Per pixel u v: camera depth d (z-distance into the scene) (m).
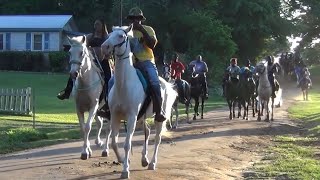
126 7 52.47
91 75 13.12
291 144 18.58
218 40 52.72
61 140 17.58
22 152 14.97
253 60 63.06
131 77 11.16
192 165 13.34
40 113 25.95
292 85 62.62
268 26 60.47
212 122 25.47
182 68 24.70
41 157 13.92
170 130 21.19
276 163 14.32
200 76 27.41
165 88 12.42
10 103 25.11
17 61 55.97
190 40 53.97
